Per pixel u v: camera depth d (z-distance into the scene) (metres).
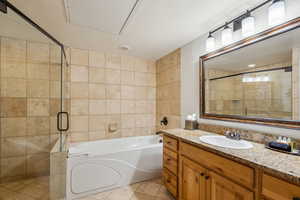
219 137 1.55
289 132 1.16
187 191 1.45
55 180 1.75
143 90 3.11
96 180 1.90
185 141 1.49
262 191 0.84
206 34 1.98
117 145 2.73
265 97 1.32
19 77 2.18
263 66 1.33
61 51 2.26
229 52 1.64
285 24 1.17
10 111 2.14
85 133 2.60
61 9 1.46
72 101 2.52
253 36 1.39
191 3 1.38
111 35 2.05
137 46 2.46
